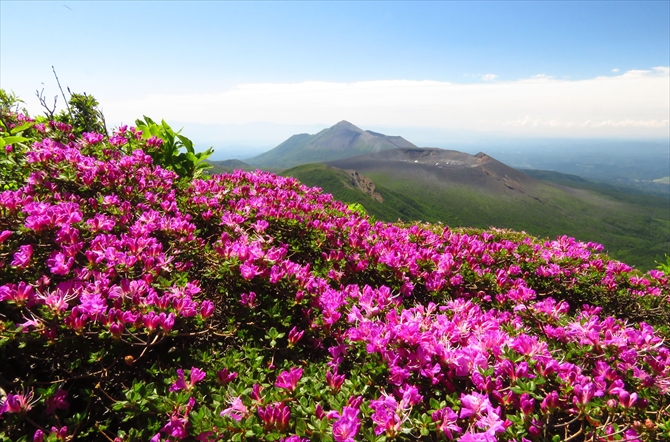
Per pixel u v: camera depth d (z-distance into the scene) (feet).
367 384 1.45
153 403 1.34
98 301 1.48
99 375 1.53
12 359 1.57
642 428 1.35
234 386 1.40
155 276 1.82
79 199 2.44
